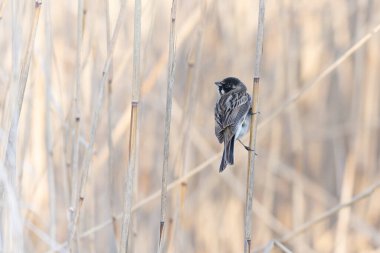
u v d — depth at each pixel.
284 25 12.30
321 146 13.23
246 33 12.44
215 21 12.43
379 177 12.70
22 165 8.30
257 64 7.09
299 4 12.38
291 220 12.98
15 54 6.77
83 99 10.01
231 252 12.12
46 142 8.51
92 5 8.72
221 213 12.16
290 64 12.20
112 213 8.55
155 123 12.32
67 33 11.59
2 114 7.44
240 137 8.48
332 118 13.07
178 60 12.25
